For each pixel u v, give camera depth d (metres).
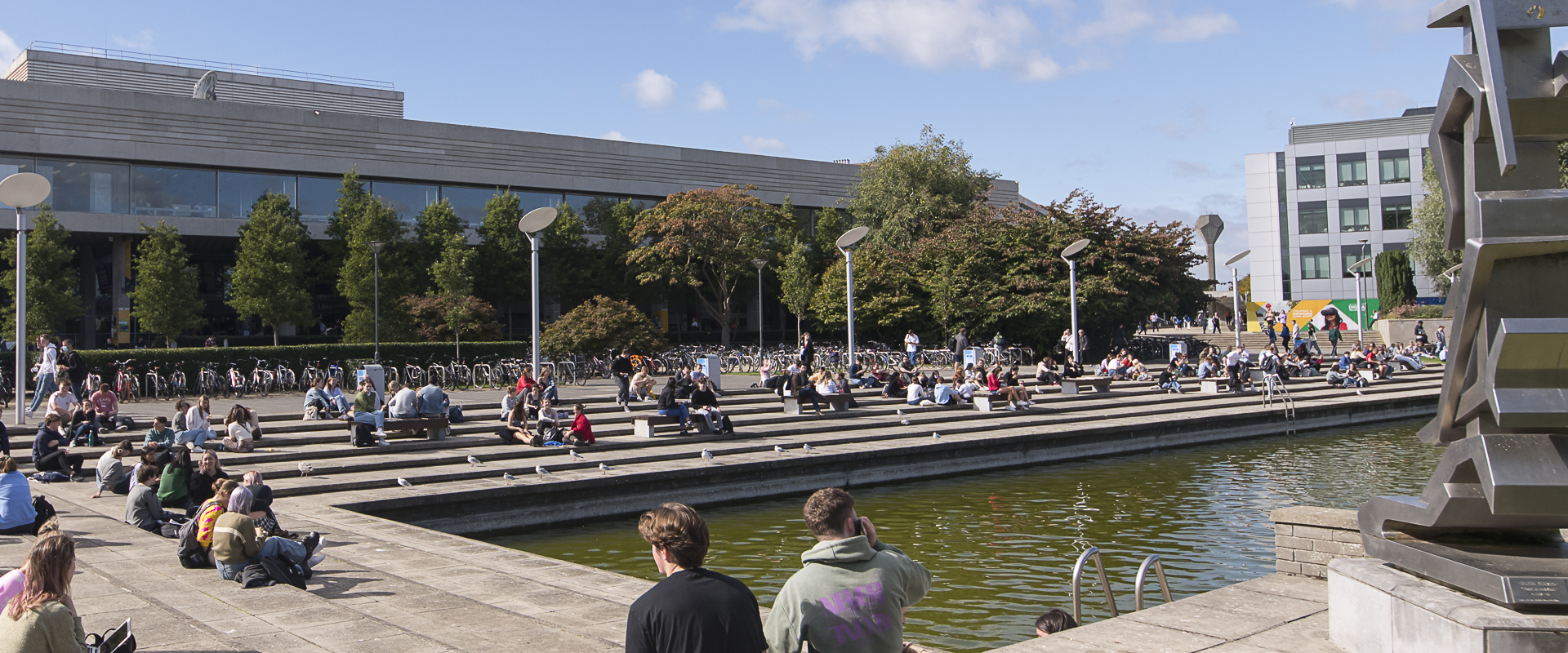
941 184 48.56
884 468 18.17
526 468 15.56
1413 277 52.47
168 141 37.44
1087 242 30.03
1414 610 4.34
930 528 13.85
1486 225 4.09
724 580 3.25
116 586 7.86
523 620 6.75
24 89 34.59
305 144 40.59
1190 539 12.91
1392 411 29.05
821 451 17.88
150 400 24.98
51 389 20.03
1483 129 4.12
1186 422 23.17
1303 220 63.88
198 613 6.97
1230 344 48.66
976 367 27.00
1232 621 5.56
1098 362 40.84
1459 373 4.37
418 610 7.10
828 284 41.56
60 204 35.38
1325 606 5.85
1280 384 29.61
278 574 7.95
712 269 45.03
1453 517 4.45
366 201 39.25
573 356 33.50
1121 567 11.43
